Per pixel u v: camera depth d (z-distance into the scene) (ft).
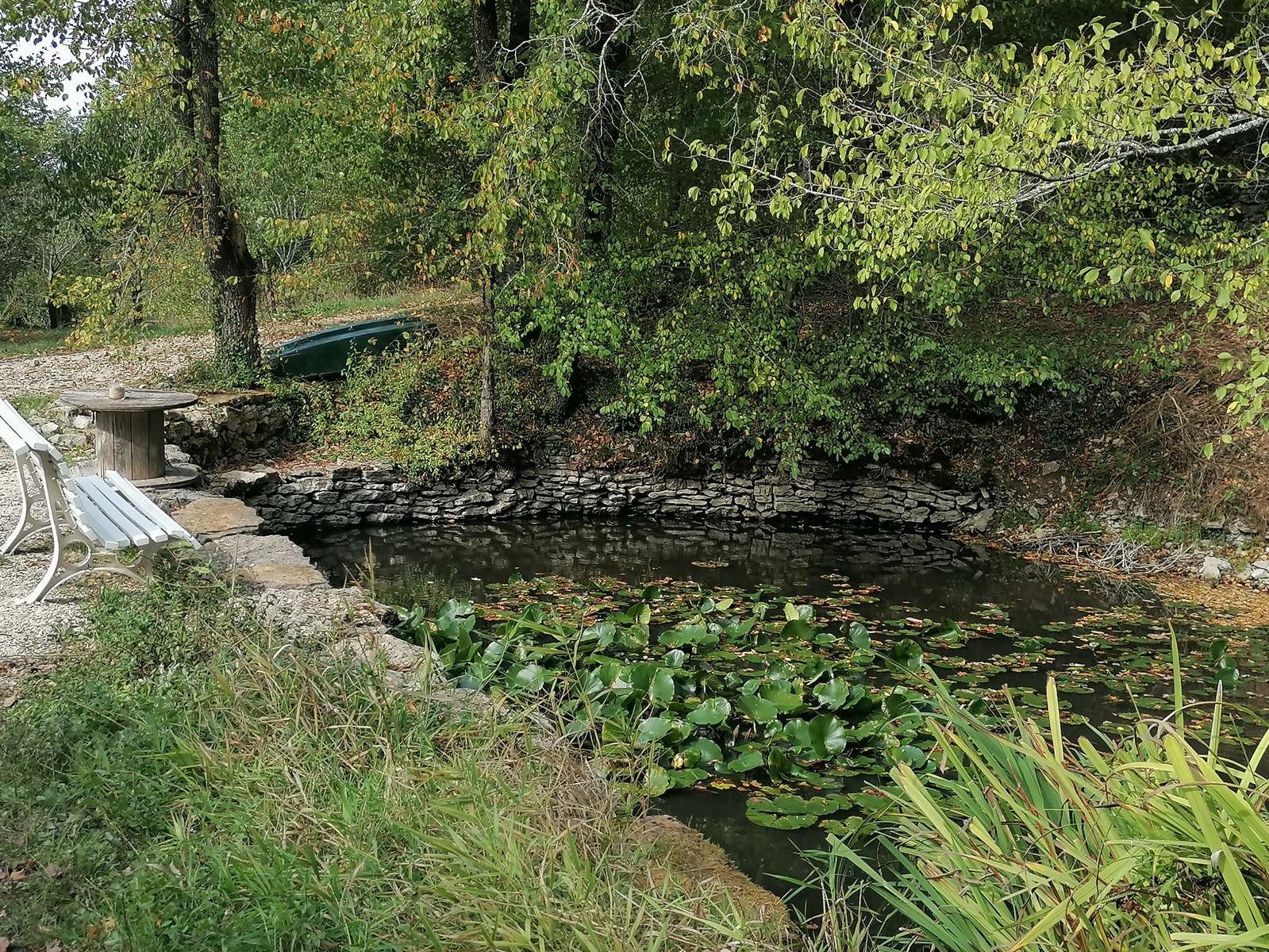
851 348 39.73
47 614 17.07
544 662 20.84
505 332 39.19
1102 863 8.38
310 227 39.50
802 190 25.04
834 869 11.85
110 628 15.31
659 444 41.86
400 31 34.71
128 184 39.68
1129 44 40.60
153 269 38.73
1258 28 21.44
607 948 9.39
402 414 41.88
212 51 38.65
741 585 30.42
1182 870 8.18
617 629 22.44
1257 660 23.71
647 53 35.40
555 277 36.35
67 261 77.25
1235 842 7.79
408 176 43.06
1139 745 10.54
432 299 55.57
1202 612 28.32
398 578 30.63
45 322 79.20
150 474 29.66
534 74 32.71
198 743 11.83
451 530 38.55
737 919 10.41
